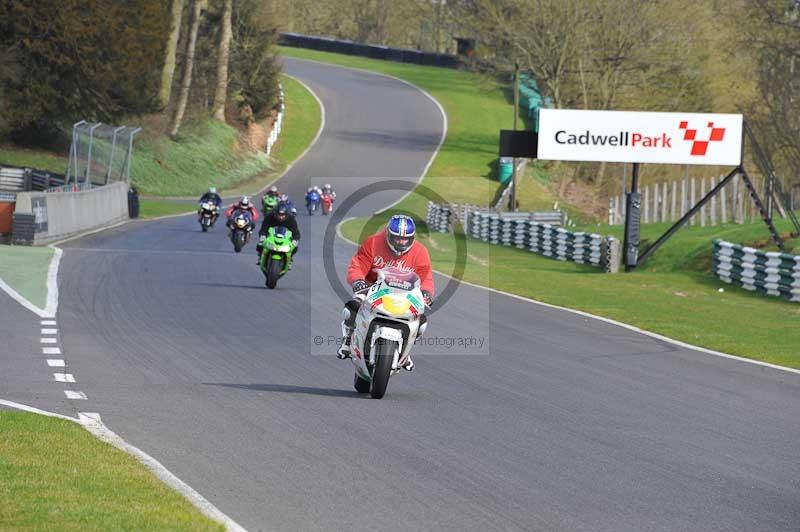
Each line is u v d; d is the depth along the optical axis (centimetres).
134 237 14162
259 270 10425
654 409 4534
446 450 3553
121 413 4003
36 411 3912
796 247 12450
